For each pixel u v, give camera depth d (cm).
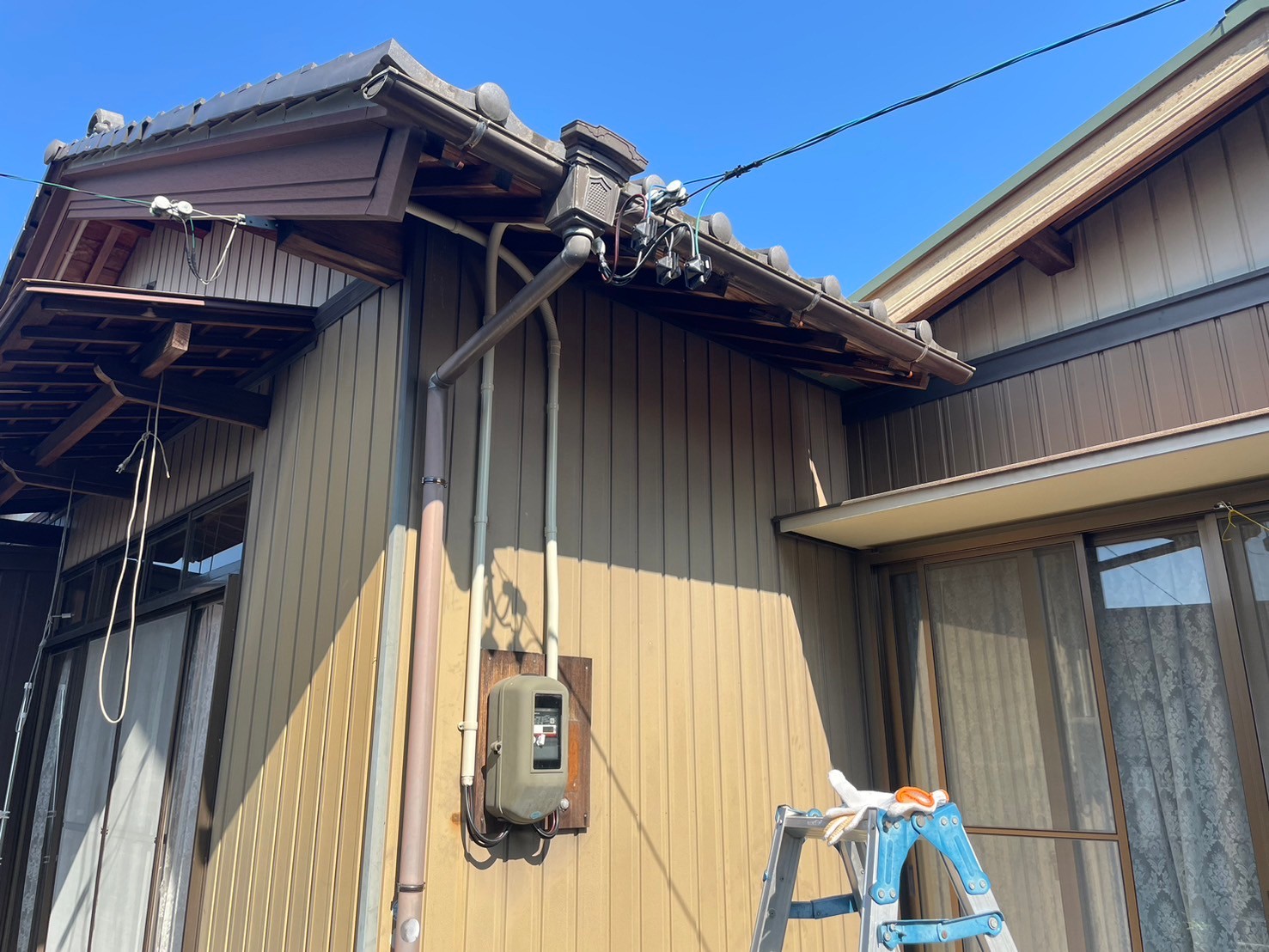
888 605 355
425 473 220
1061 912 289
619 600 264
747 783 287
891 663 348
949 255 372
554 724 222
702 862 265
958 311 385
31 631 501
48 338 252
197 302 251
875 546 358
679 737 269
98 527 446
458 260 248
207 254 412
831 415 386
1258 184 310
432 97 169
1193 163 328
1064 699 301
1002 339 368
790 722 310
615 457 276
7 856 423
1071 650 302
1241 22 300
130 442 378
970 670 327
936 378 378
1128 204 342
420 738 201
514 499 242
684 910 256
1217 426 230
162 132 246
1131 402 324
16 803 434
